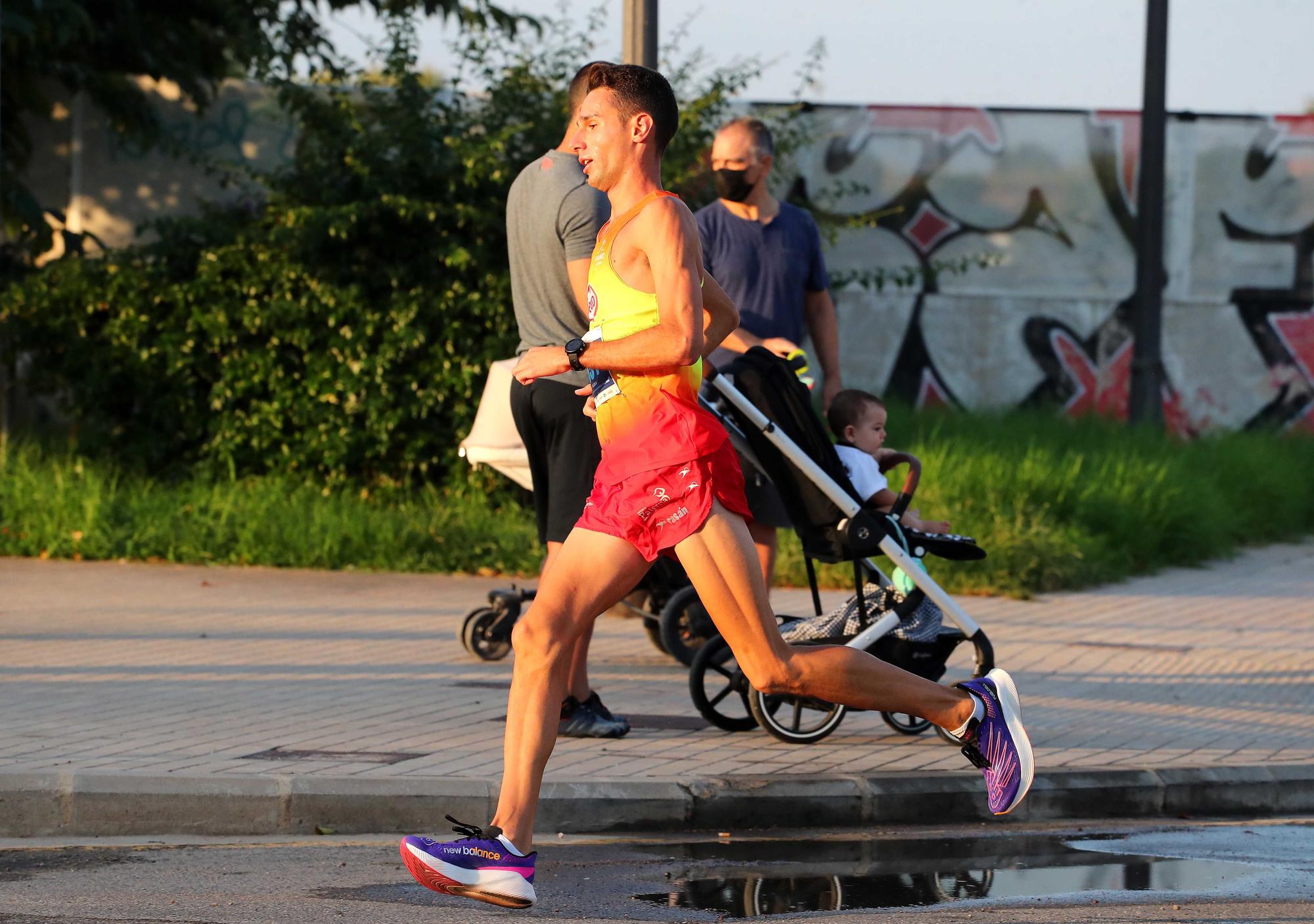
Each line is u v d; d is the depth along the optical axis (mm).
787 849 19156
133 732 22891
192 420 51094
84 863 17922
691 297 15250
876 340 74688
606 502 15789
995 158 74188
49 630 33062
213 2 59156
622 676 29516
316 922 15625
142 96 57844
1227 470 59000
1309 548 56125
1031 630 36156
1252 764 22719
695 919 15945
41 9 52188
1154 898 16859
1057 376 74812
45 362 52250
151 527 46062
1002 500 47844
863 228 67188
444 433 50250
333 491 50562
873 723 25312
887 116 73875
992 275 74688
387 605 38344
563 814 19734
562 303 23281
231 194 59375
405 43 51438
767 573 27250
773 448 23188
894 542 23141
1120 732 24922
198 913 15867
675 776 20797
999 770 17469
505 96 51844
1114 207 74625
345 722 24156
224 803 19453
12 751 21281
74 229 59156
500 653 30781
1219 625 37625
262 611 36625
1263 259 75500
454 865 14641
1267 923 15922
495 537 46375
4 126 57781
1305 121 75125
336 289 49094
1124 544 48719
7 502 47031
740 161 27703
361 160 50375
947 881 17625
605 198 23125
